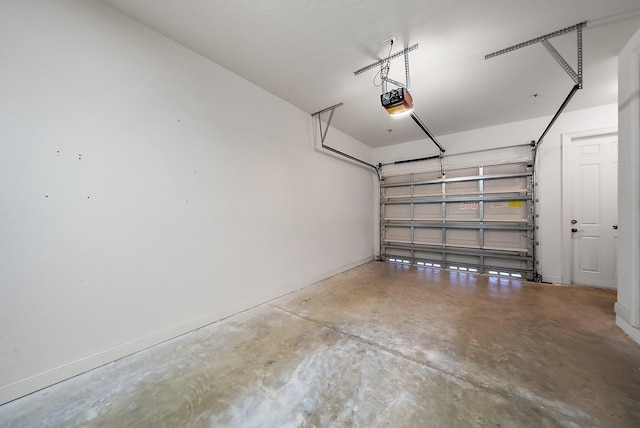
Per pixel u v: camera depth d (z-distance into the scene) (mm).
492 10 1854
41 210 1545
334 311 2752
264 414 1350
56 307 1601
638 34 2020
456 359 1829
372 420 1301
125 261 1900
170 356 1902
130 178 1928
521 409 1361
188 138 2297
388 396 1468
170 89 2172
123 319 1890
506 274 4195
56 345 1600
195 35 2135
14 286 1463
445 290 3479
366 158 5379
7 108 1437
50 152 1575
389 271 4629
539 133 3898
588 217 3584
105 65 1802
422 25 2010
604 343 2027
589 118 3518
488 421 1286
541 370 1693
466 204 4574
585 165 3596
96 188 1760
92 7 1745
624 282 2207
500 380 1597
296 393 1501
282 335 2215
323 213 4094
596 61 2436
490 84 2902
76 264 1678
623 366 1725
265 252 3047
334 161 4359
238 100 2738
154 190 2064
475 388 1525
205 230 2422
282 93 3143
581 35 1996
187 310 2275
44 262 1557
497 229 4281
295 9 1855
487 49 2301
